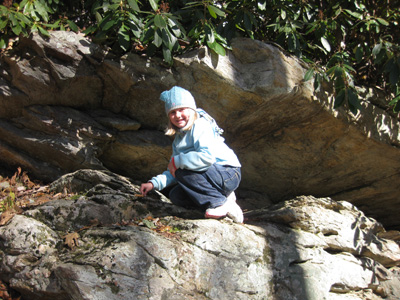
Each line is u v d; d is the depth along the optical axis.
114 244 2.73
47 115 3.80
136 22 3.56
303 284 3.11
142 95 3.82
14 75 3.67
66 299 2.63
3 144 3.95
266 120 3.87
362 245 3.77
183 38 3.75
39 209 3.06
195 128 3.09
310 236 3.44
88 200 3.17
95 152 3.88
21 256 2.81
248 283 2.92
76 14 4.36
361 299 3.42
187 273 2.76
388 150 4.07
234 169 3.20
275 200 4.59
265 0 3.87
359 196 4.50
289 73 3.63
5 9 3.55
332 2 4.22
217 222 3.10
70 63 3.65
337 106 3.69
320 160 4.18
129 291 2.55
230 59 3.69
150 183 3.20
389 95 4.21
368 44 4.36
